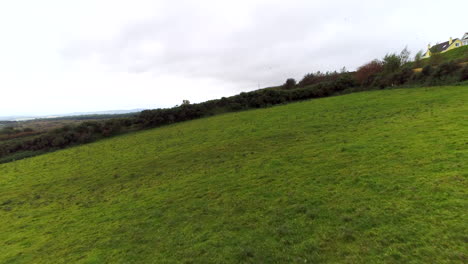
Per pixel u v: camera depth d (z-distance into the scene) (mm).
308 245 5770
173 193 11086
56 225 9914
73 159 24312
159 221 8508
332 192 8172
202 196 10086
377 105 23172
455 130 11609
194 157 17047
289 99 42438
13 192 16406
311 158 12188
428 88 26938
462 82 25172
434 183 7305
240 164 13594
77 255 7246
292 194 8656
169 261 6176
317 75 56094
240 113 37375
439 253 4766
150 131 34531
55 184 16703
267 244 6109
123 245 7344
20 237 9320
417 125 13875
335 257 5246
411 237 5328
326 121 20641
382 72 37125
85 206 11641
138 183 13742
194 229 7535
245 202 8758
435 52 35625
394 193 7262
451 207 6047
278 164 12328
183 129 31328
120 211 10109
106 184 14703
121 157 21547
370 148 11703
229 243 6461
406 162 9242
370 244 5383
